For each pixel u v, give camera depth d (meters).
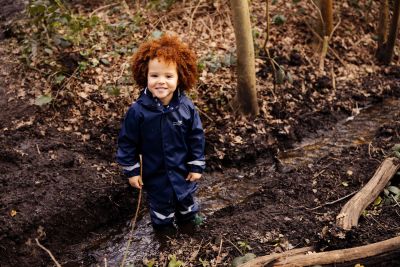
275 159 3.99
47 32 4.52
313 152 4.07
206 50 4.70
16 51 4.62
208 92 4.34
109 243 3.29
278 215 3.24
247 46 3.93
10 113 4.03
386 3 4.92
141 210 3.55
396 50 5.32
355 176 3.53
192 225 3.30
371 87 4.82
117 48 4.61
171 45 2.75
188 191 3.10
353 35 5.34
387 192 3.28
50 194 3.36
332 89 4.73
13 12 5.34
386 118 4.47
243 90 4.12
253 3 5.39
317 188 3.47
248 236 3.07
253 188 3.72
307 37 5.10
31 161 3.62
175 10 5.17
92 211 3.39
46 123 3.98
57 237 3.23
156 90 2.74
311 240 2.98
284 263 2.66
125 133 2.88
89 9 5.32
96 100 4.16
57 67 4.34
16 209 3.21
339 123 4.44
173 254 3.00
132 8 5.28
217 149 3.96
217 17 5.12
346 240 2.88
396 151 3.53
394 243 2.65
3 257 3.03
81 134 3.92
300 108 4.47
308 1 5.38
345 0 5.64
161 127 2.85
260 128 4.15
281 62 4.80
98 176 3.57
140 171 2.83
